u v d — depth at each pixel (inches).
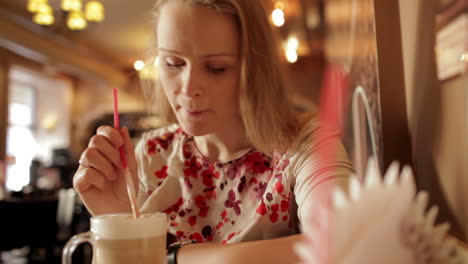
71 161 406.9
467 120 26.8
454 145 30.1
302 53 256.8
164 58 37.1
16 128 431.5
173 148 50.8
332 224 15.4
